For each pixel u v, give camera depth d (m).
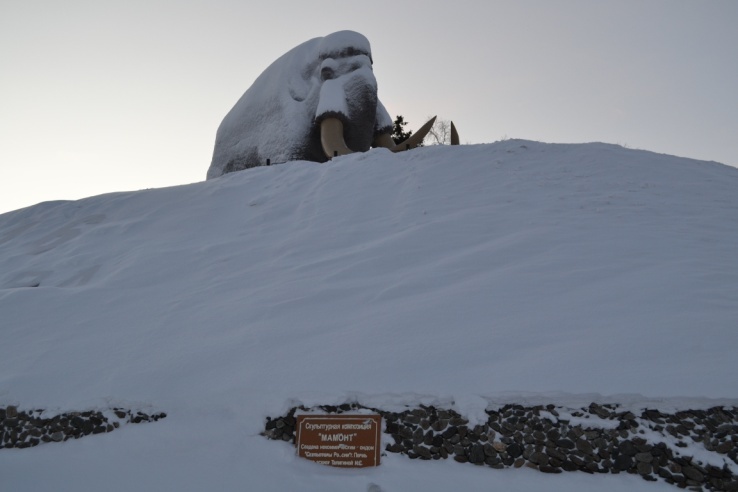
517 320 6.93
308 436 5.68
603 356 5.92
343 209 12.41
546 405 5.46
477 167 13.92
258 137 20.50
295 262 10.21
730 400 5.18
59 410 6.45
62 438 6.28
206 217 13.61
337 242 10.87
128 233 13.34
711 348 5.91
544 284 7.92
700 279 7.77
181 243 12.23
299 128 19.55
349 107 19.17
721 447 4.99
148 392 6.45
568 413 5.39
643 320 6.60
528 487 5.04
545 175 13.30
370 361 6.34
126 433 6.14
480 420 5.50
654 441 5.12
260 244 11.46
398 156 15.14
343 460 5.58
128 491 5.29
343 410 5.80
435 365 6.15
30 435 6.35
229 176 16.58
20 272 12.04
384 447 5.61
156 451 5.80
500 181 13.04
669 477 4.96
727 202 11.82
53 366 7.26
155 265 10.95
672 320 6.53
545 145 15.17
